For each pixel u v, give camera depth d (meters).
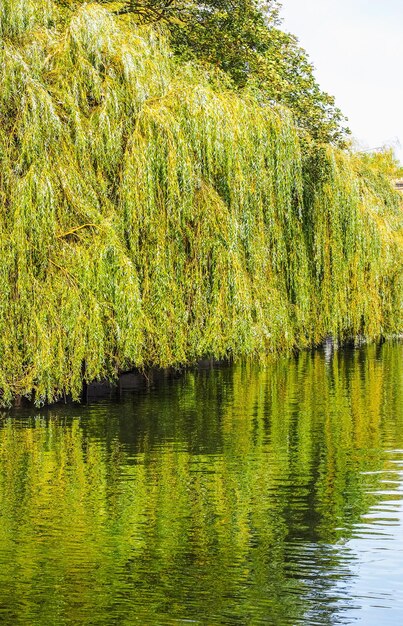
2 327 17.44
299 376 27.94
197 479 14.50
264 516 12.59
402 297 34.97
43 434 17.83
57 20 19.94
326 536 11.69
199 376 27.81
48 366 17.67
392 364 31.52
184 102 19.86
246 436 17.91
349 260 28.05
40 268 17.83
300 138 27.08
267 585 10.08
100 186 18.77
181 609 9.60
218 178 20.66
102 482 14.25
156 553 11.10
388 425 19.16
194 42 30.09
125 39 19.91
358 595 9.86
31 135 17.55
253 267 21.34
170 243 19.69
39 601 9.76
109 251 18.08
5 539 11.55
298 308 25.23
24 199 17.38
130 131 19.14
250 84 24.66
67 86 18.52
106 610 9.56
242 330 20.48
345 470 15.12
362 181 31.39
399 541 11.53
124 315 18.14
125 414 20.28
